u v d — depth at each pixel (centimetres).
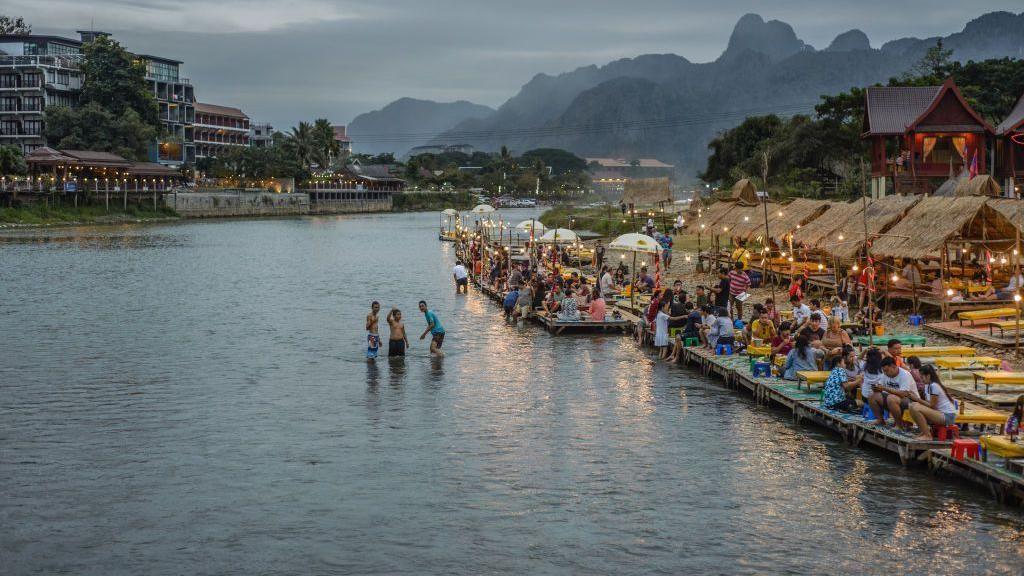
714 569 1525
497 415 2473
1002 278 3775
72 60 16100
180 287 5675
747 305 4131
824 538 1633
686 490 1880
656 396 2667
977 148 6694
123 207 14275
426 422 2411
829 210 4312
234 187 17875
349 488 1908
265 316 4388
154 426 2373
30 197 12538
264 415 2484
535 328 3969
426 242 10500
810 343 2584
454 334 3809
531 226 5938
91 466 2048
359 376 2978
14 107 15562
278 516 1758
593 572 1519
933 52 10806
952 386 2288
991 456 1822
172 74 19412
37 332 3862
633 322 3759
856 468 1977
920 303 3572
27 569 1528
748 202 5541
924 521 1689
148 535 1669
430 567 1538
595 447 2175
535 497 1852
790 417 2416
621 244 3903
